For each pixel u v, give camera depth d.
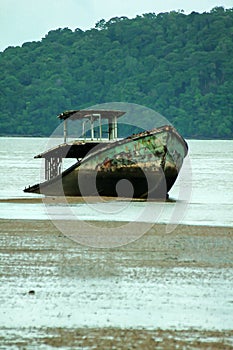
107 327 29.45
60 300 32.47
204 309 31.61
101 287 34.38
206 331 29.20
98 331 29.02
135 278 35.94
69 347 27.44
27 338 28.28
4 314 30.67
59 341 28.00
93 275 36.41
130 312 31.14
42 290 33.78
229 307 31.92
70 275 36.31
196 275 36.59
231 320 30.42
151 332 29.02
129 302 32.34
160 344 27.83
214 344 27.91
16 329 29.12
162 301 32.56
